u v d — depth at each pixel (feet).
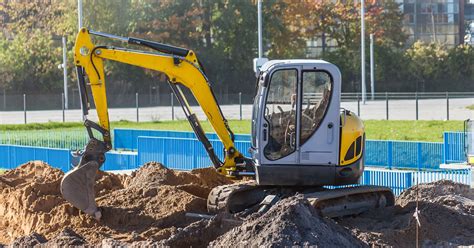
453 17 465.47
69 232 66.64
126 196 85.15
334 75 76.54
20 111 321.11
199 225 65.98
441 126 206.90
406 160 131.75
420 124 214.69
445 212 76.23
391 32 424.05
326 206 76.07
